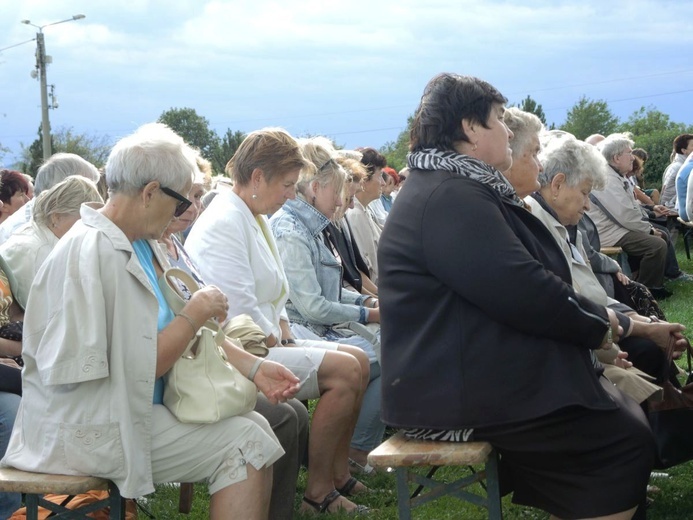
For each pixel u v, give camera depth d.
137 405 2.74
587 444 2.79
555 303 2.71
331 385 3.88
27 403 2.83
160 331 2.85
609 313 3.62
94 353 2.64
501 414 2.75
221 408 2.88
